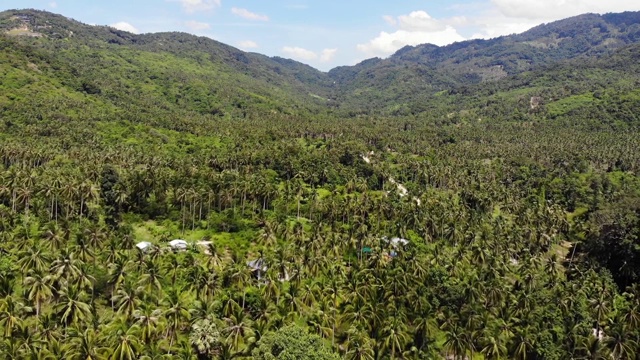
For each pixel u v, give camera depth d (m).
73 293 76.50
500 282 102.50
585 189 194.25
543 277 113.00
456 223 143.25
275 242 125.12
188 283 92.19
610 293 106.44
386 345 80.44
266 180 163.75
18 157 161.25
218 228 138.50
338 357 71.38
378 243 122.25
